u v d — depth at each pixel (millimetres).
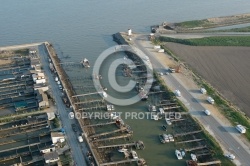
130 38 150125
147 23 178625
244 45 142375
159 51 134625
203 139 84250
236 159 76562
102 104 100750
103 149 81688
